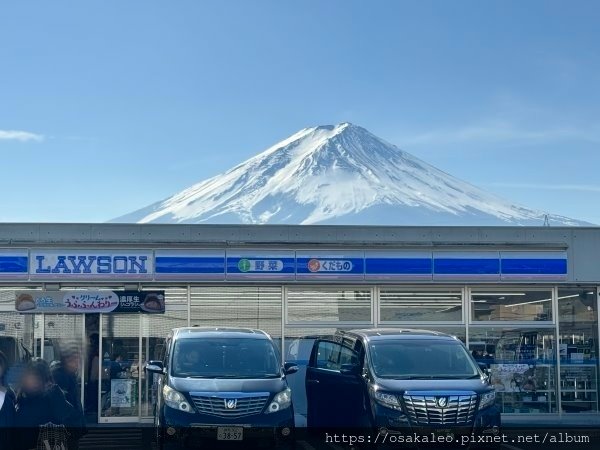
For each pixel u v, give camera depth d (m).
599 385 19.14
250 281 18.19
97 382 18.19
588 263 18.89
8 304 18.11
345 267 18.36
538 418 18.92
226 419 12.39
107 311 18.23
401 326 18.91
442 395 12.57
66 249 17.86
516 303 19.17
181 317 18.47
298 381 18.55
